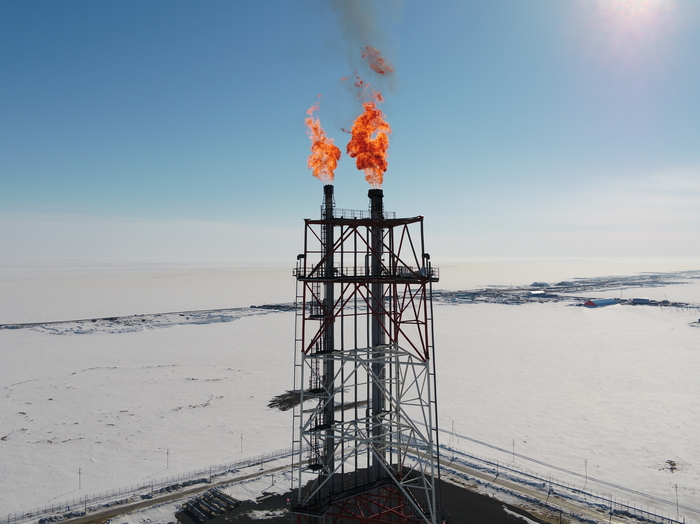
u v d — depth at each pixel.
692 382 69.06
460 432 50.53
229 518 33.16
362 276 30.91
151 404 60.84
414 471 40.03
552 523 32.06
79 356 89.44
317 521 31.20
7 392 65.62
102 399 62.75
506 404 60.19
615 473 40.12
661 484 38.03
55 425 53.03
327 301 32.62
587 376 73.44
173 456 44.75
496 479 38.81
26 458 44.22
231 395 64.81
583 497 35.53
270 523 32.44
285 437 49.66
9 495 37.09
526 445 46.66
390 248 32.53
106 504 35.25
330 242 31.88
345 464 41.44
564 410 57.66
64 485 38.75
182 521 33.06
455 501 35.22
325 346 32.34
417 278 29.36
